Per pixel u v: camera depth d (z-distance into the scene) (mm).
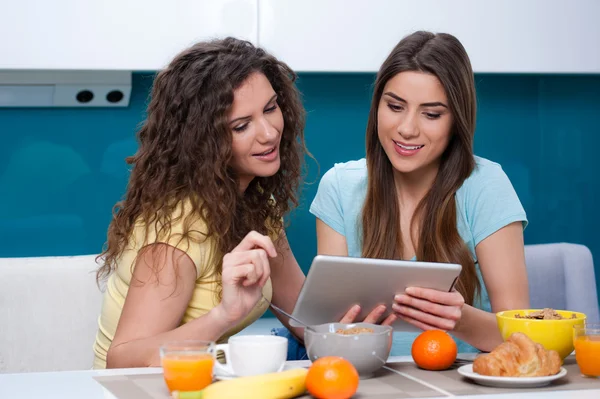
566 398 1070
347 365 1055
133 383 1172
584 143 2965
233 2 2391
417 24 2480
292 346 1775
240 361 1153
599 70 2605
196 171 1495
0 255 2664
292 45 2434
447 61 1683
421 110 1688
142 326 1419
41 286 2049
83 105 2609
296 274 1838
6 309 2018
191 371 1045
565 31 2570
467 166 1808
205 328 1347
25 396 1117
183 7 2367
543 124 2939
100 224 2719
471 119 1769
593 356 1172
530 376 1132
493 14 2520
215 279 1533
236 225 1616
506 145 2926
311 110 2789
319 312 1365
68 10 2314
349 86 2799
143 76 2682
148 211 1493
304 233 2795
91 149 2693
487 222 1792
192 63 1519
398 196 1889
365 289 1324
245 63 1522
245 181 1646
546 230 2973
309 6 2430
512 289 1766
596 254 3000
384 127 1735
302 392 1087
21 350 2012
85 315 2066
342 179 1965
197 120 1500
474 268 1818
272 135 1536
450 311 1349
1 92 2512
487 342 1560
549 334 1250
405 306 1371
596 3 2582
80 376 1233
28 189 2670
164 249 1448
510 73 2590
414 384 1160
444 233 1812
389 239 1872
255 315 1647
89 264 2100
